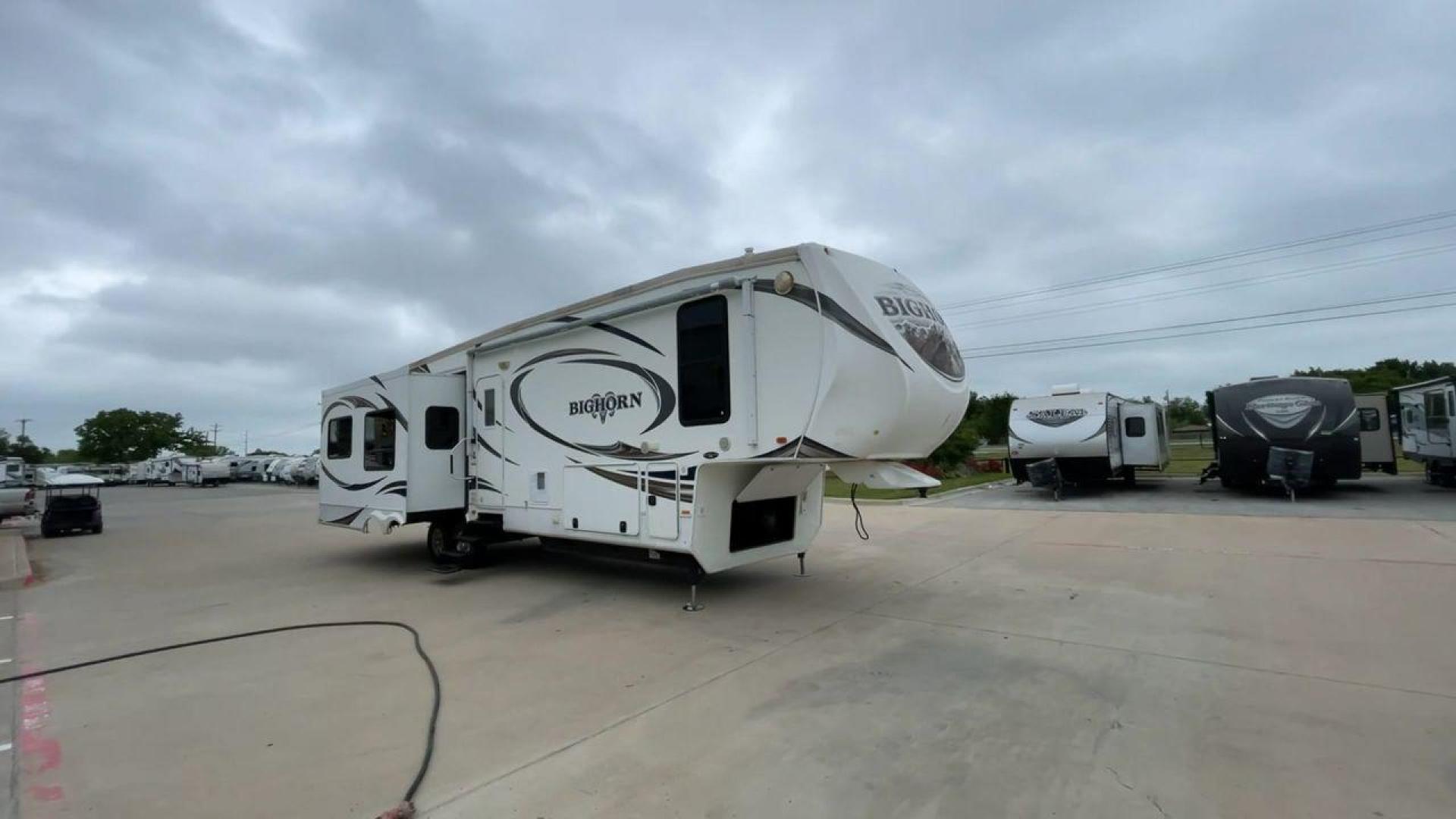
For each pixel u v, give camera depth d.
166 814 3.08
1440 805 2.95
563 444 7.67
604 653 5.34
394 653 5.51
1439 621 5.57
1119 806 2.99
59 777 3.46
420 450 8.82
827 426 5.57
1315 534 9.83
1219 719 3.86
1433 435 15.59
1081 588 7.12
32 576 9.38
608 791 3.22
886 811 3.00
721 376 6.17
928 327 6.20
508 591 7.81
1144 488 18.03
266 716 4.23
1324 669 4.59
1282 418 13.98
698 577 6.59
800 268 5.78
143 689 4.76
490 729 3.96
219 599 7.77
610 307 7.17
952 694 4.33
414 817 3.02
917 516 13.51
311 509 21.38
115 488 43.28
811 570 8.46
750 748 3.63
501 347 8.52
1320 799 3.01
